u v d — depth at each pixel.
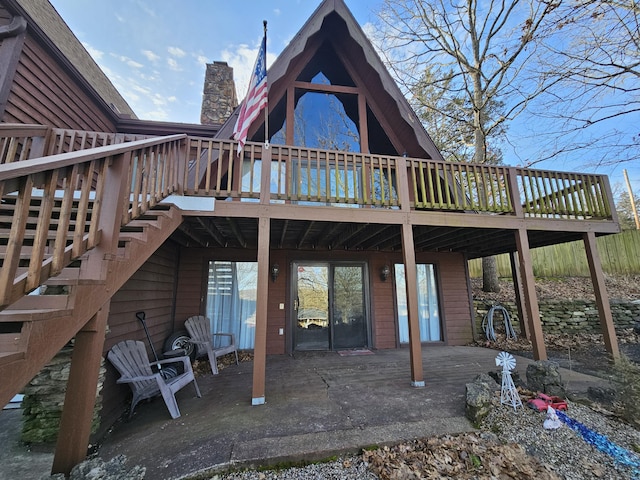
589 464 2.41
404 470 2.27
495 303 7.81
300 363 5.33
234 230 4.77
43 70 4.50
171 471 2.20
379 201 4.45
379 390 3.83
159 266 5.18
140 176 2.66
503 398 3.41
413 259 4.33
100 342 2.30
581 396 3.60
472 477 2.23
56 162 1.47
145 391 3.42
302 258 6.62
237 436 2.66
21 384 1.45
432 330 7.25
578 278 10.31
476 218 4.75
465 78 9.84
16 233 1.34
